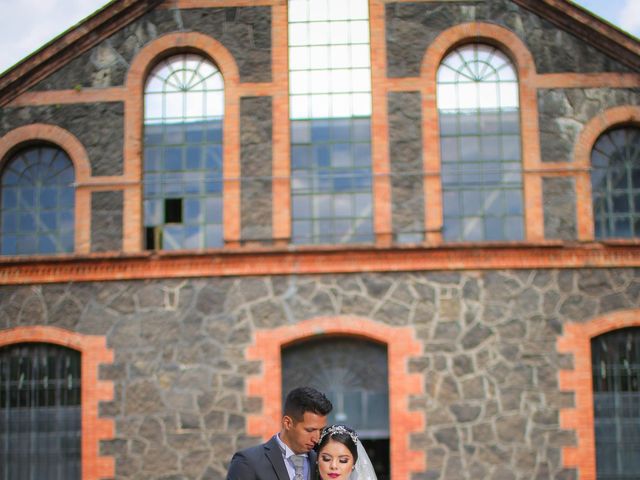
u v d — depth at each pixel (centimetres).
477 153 1487
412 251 1423
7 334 1430
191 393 1405
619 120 1480
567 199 1457
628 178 1485
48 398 1441
